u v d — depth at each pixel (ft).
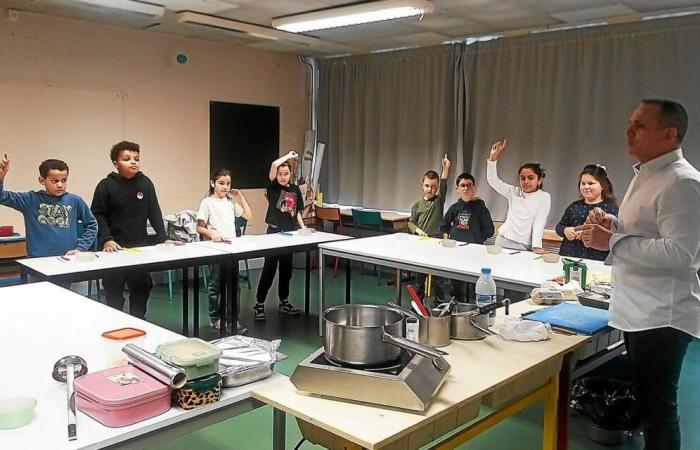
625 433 9.05
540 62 17.75
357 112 22.66
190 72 20.13
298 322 15.67
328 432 5.09
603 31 16.52
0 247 15.17
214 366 5.12
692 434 9.56
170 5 15.78
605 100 16.65
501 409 6.16
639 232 6.68
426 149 20.63
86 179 18.04
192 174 20.61
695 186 6.19
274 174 16.22
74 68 17.52
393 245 14.26
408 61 20.92
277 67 22.70
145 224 13.66
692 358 13.00
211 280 14.87
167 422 4.78
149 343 6.42
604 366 9.46
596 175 12.65
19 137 16.66
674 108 6.41
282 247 14.01
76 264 11.21
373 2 14.84
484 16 16.33
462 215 15.39
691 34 15.08
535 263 12.00
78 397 4.83
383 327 5.28
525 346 6.64
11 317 7.50
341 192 23.50
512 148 18.54
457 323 6.83
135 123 18.99
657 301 6.54
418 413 4.90
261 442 9.22
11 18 16.14
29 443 4.32
